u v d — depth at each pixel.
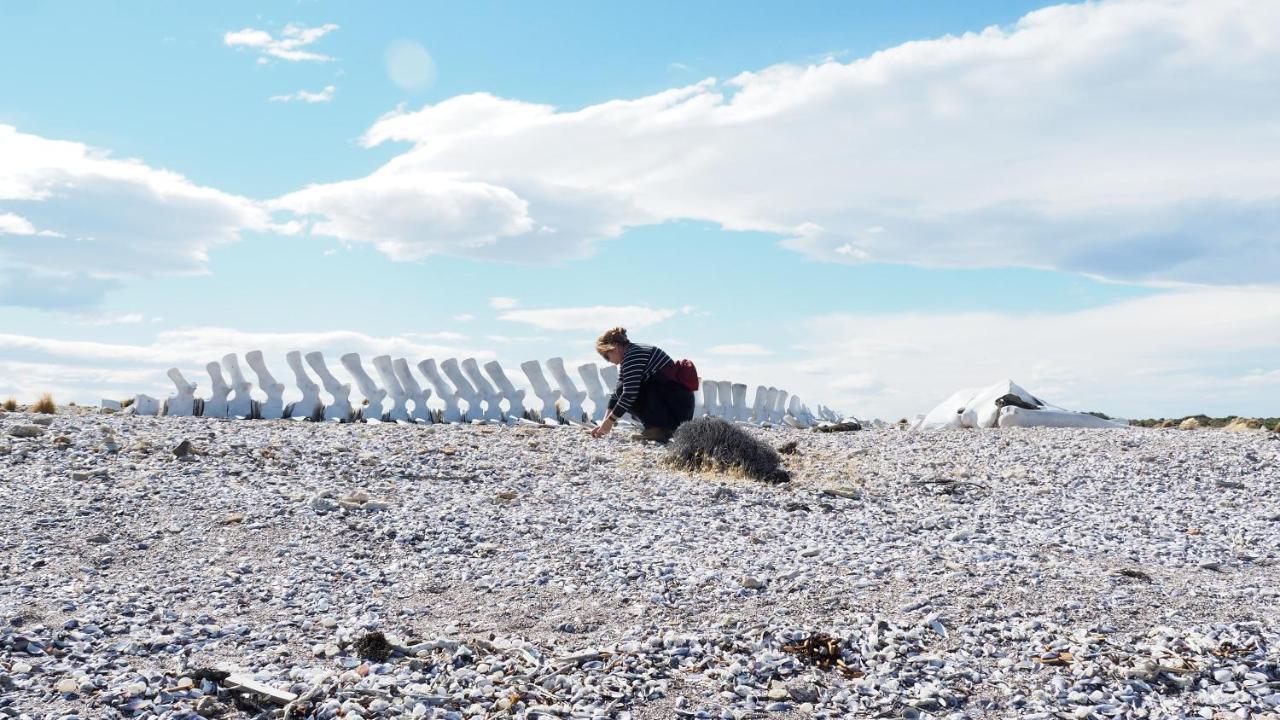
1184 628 4.38
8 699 3.37
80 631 4.05
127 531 5.62
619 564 5.32
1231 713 3.55
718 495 7.67
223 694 3.52
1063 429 12.74
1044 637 4.23
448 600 4.74
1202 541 6.73
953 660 3.99
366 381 12.65
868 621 4.38
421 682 3.68
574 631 4.34
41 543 5.30
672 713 3.49
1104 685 3.77
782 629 4.25
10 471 6.77
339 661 3.86
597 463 9.01
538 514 6.62
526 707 3.46
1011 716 3.54
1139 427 14.59
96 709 3.34
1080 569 5.47
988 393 15.10
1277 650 4.09
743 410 16.78
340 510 6.27
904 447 11.25
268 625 4.28
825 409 19.55
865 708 3.58
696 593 4.82
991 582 5.04
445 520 6.27
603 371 14.52
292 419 11.56
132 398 11.66
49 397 10.62
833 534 6.43
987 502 8.16
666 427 10.64
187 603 4.53
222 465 7.37
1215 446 10.84
